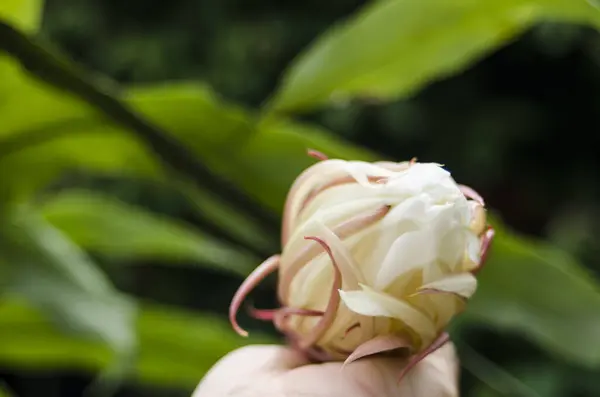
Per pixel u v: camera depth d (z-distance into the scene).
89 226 0.71
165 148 0.58
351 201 0.37
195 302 1.78
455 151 1.64
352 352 0.37
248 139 0.57
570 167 1.63
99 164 0.64
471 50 0.58
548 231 1.61
